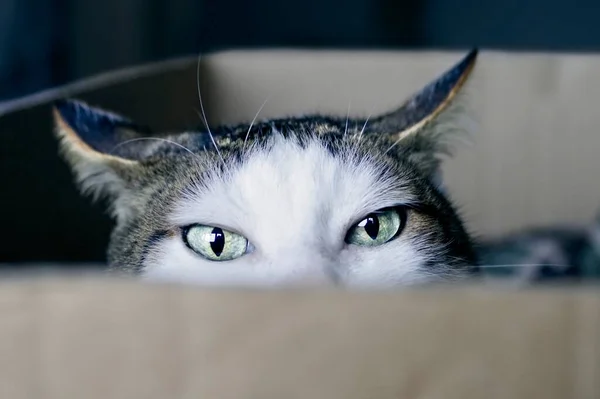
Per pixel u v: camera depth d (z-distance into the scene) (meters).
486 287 0.25
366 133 0.41
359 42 0.77
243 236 0.38
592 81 0.52
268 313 0.25
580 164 0.53
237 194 0.38
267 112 0.51
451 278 0.40
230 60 0.51
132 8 0.74
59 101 0.42
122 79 0.47
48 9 0.72
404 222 0.40
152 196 0.41
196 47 0.73
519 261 0.50
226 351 0.26
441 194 0.42
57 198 0.43
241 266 0.38
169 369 0.26
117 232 0.43
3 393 0.26
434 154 0.42
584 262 0.51
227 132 0.42
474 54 0.42
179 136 0.43
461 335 0.25
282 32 0.77
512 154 0.52
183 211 0.39
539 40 0.74
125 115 0.47
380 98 0.51
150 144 0.42
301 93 0.51
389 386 0.25
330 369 0.25
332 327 0.25
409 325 0.25
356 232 0.39
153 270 0.39
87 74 0.74
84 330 0.26
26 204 0.42
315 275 0.36
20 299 0.26
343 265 0.38
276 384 0.26
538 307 0.24
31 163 0.42
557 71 0.52
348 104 0.51
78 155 0.42
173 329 0.26
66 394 0.26
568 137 0.52
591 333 0.24
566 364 0.24
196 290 0.26
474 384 0.25
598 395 0.24
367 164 0.40
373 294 0.25
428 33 0.76
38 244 0.42
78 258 0.44
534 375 0.25
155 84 0.49
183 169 0.41
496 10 0.75
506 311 0.25
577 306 0.24
